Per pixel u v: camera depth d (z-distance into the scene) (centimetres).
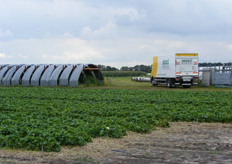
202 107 2036
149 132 1423
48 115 1770
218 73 4381
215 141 1259
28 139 1112
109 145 1177
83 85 4581
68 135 1155
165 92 3341
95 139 1266
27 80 4766
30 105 2144
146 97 2755
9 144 1118
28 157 1007
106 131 1309
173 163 953
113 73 11425
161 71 4478
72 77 4491
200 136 1354
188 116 1714
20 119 1561
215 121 1694
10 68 5200
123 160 986
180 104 2253
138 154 1059
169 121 1712
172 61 4134
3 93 3212
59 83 4566
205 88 4212
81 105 2173
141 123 1485
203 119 1697
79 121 1509
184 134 1396
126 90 3656
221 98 2669
